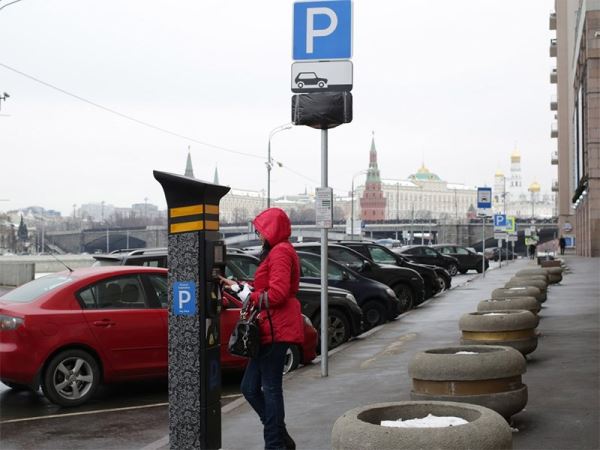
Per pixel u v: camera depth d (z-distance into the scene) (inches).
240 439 270.4
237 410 321.4
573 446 235.9
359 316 535.8
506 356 253.0
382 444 157.8
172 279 218.5
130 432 306.5
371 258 863.7
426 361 252.5
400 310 705.0
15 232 6240.2
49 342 348.5
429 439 155.9
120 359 364.5
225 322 398.3
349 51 382.6
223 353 396.8
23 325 346.3
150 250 506.6
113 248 5575.8
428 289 923.4
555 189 4640.8
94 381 359.3
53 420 328.8
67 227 7017.7
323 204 391.5
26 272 1320.1
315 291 513.7
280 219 235.3
